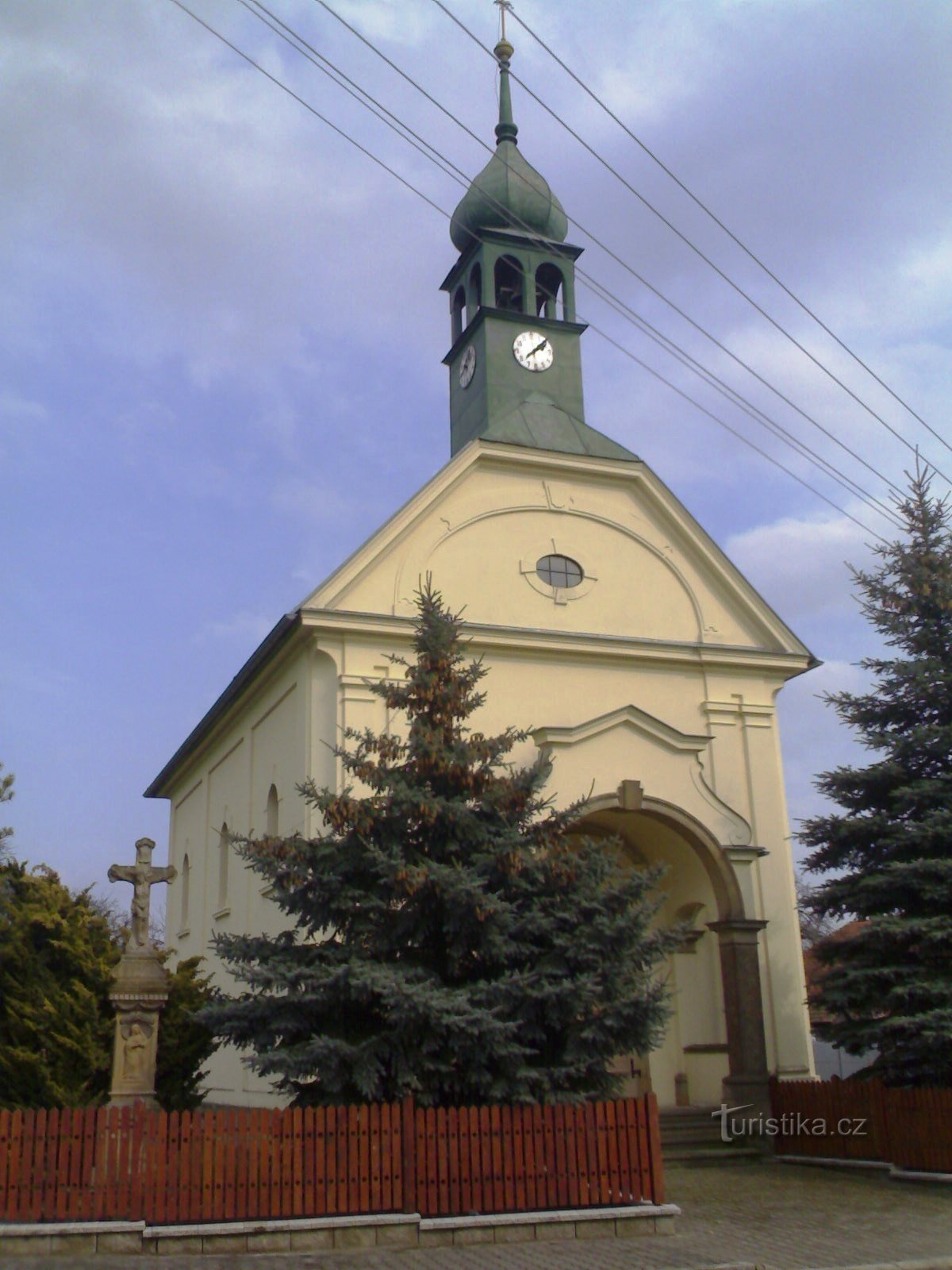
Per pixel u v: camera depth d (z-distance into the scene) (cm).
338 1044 1322
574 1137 1366
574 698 2228
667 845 2277
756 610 2397
